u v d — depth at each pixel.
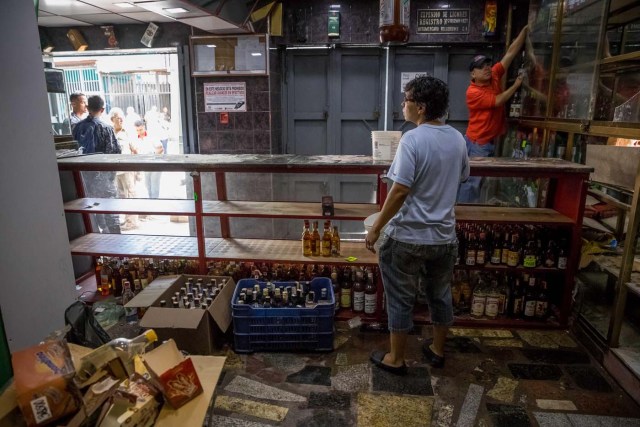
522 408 2.26
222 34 4.46
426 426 2.13
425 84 2.18
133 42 4.75
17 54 1.67
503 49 4.56
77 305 1.88
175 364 1.54
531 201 3.72
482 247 2.98
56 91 3.64
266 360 2.68
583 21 3.04
